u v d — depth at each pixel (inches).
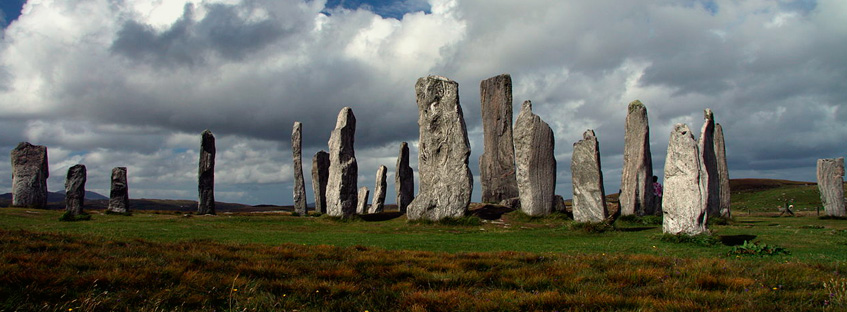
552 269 397.1
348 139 1375.5
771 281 354.0
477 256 479.8
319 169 1841.8
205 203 1563.7
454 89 1169.4
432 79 1181.1
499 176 1472.7
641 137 1274.6
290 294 322.3
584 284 346.9
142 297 299.7
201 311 283.7
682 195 692.1
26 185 1756.9
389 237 796.6
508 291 327.0
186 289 319.3
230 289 324.8
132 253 435.5
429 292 319.3
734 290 329.7
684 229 685.3
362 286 345.1
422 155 1162.6
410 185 1779.0
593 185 986.1
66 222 1060.5
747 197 2379.4
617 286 339.9
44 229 836.0
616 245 647.1
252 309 285.4
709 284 342.6
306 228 1015.0
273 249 502.0
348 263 426.9
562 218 1098.1
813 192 2188.7
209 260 408.8
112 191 1606.8
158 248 478.0
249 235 801.6
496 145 1494.8
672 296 313.6
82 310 271.0
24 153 1784.0
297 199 1788.9
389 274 378.3
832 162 1344.7
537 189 1149.7
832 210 1327.5
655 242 671.8
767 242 665.6
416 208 1125.7
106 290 303.1
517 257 466.9
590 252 573.3
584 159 1005.2
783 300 304.7
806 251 576.1
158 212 1664.6
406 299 306.8
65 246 453.1
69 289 305.7
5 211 1326.3
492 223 1066.1
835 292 312.8
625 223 1077.8
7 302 272.7
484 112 1537.9
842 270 400.8
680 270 394.3
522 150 1171.9
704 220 686.5
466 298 308.2
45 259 373.1
